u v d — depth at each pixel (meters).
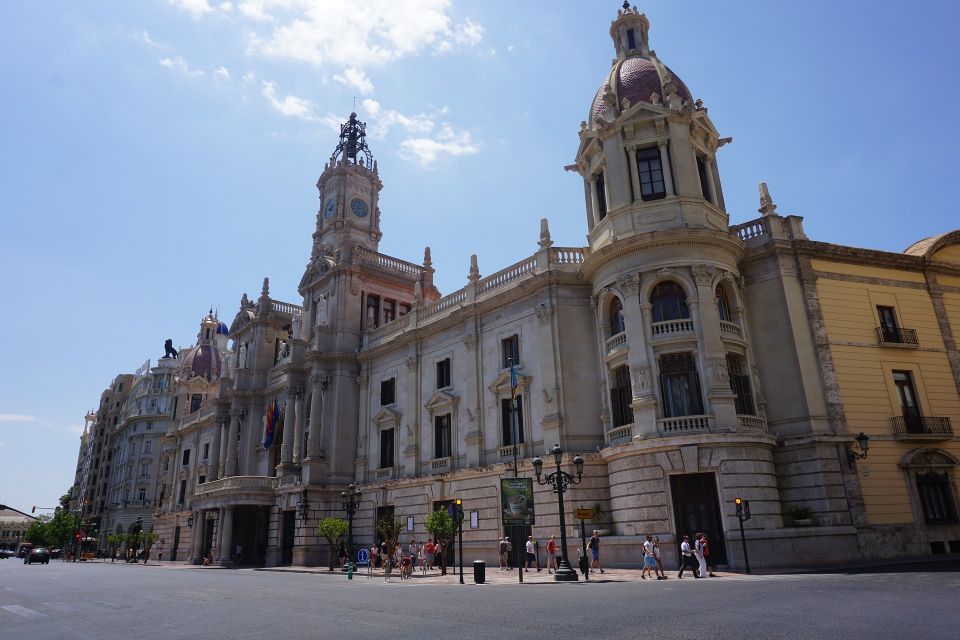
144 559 77.50
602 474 33.56
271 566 51.19
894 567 25.16
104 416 145.00
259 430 64.19
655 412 30.58
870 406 32.66
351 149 68.44
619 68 39.16
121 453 120.81
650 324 32.12
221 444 67.38
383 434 49.34
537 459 28.92
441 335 45.50
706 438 28.95
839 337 33.38
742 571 26.70
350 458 51.12
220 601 20.55
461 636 11.80
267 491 54.56
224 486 55.94
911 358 34.75
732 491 28.45
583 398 35.81
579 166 39.31
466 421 41.41
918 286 36.66
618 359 33.75
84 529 120.62
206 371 95.38
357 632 12.74
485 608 16.30
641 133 35.50
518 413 38.47
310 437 51.09
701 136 36.53
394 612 16.05
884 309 35.47
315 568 44.88
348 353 53.03
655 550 25.62
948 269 37.41
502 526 36.94
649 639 10.83
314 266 59.28
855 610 13.57
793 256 34.00
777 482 30.98
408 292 59.25
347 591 23.81
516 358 39.50
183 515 75.75
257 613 16.70
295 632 13.02
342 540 48.12
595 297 35.97
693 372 31.20
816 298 33.47
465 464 40.78
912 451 32.28
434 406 44.22
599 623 12.86
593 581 24.94
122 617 16.62
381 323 56.91
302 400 55.97
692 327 31.39
